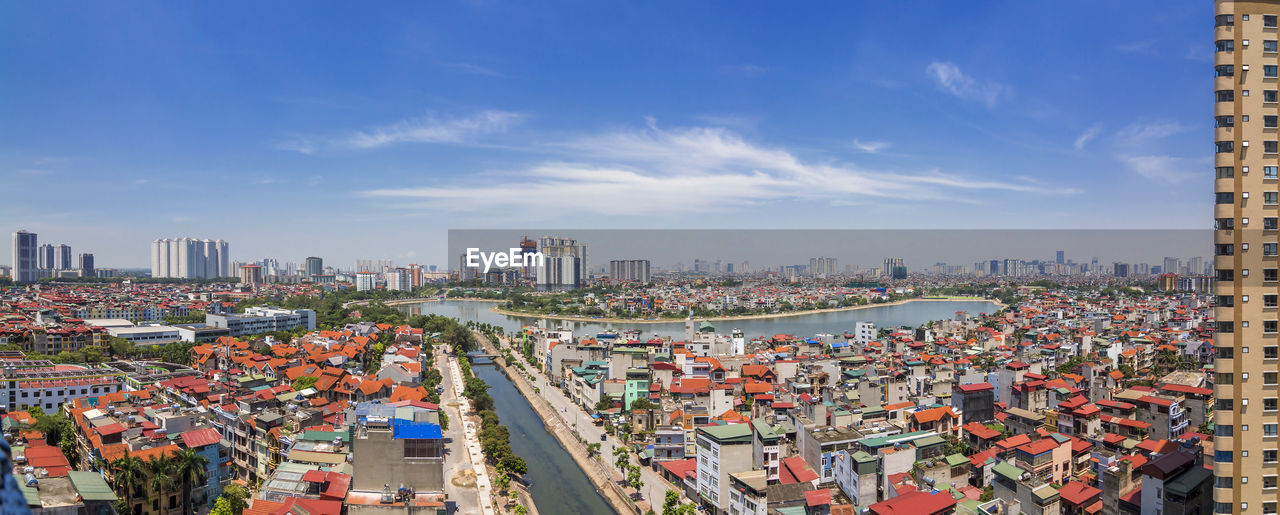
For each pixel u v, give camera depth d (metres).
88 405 177.38
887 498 136.88
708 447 147.75
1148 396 173.50
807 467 143.50
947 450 160.75
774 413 197.75
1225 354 98.62
